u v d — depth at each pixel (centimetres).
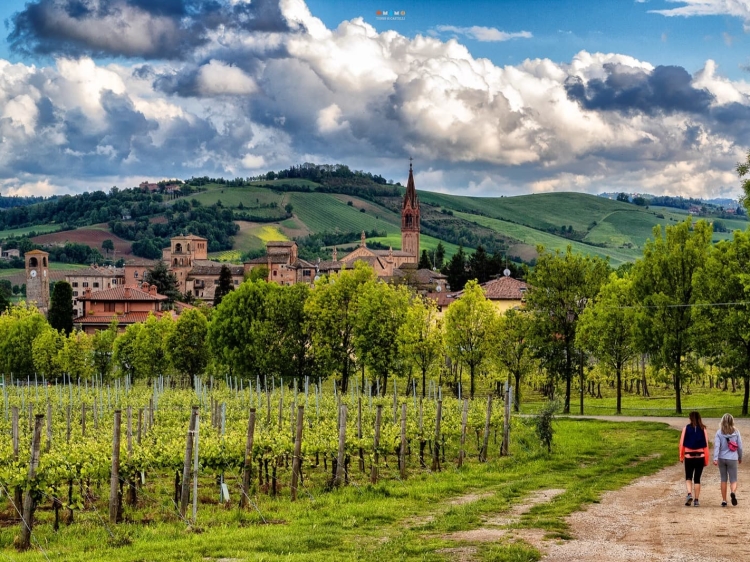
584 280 7225
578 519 2308
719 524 2144
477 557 1900
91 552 2166
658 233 6850
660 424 5425
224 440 3244
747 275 5603
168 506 2984
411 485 3212
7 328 11144
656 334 6531
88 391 8025
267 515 2659
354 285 7656
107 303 14338
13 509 2938
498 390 7756
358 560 1936
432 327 7281
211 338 8400
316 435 3709
